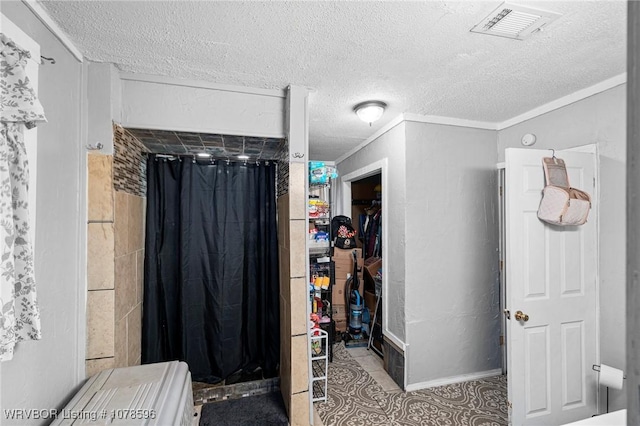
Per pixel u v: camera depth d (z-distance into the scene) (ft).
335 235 11.45
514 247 5.78
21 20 3.34
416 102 6.66
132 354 5.71
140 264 6.26
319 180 8.61
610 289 5.83
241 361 7.30
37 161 3.60
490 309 8.05
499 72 5.31
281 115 5.99
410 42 4.38
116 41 4.28
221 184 7.25
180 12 3.69
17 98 2.81
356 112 6.94
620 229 5.63
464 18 3.84
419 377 7.47
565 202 5.49
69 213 4.31
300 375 5.70
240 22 3.89
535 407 5.82
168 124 5.39
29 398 3.44
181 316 6.79
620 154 5.56
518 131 7.57
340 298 11.20
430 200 7.61
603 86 5.71
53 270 3.91
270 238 7.50
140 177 6.29
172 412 3.73
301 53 4.64
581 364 6.02
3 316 2.66
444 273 7.70
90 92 4.79
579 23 3.95
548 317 5.88
